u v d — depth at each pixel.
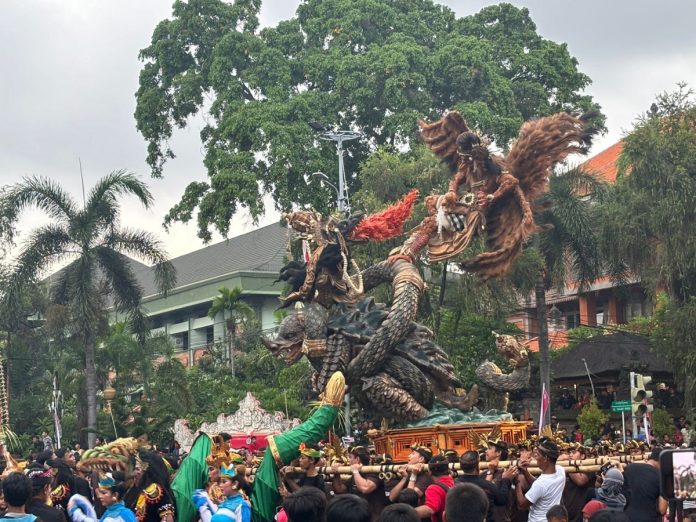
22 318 54.41
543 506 11.84
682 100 37.22
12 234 38.50
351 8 50.03
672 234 34.28
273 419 33.25
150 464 10.66
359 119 48.69
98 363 47.03
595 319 57.22
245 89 49.72
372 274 18.02
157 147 52.34
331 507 8.42
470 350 39.53
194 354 71.19
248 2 52.09
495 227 18.34
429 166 38.34
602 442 16.75
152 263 40.09
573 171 36.97
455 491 8.41
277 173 44.34
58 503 12.58
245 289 69.00
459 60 47.38
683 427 34.69
